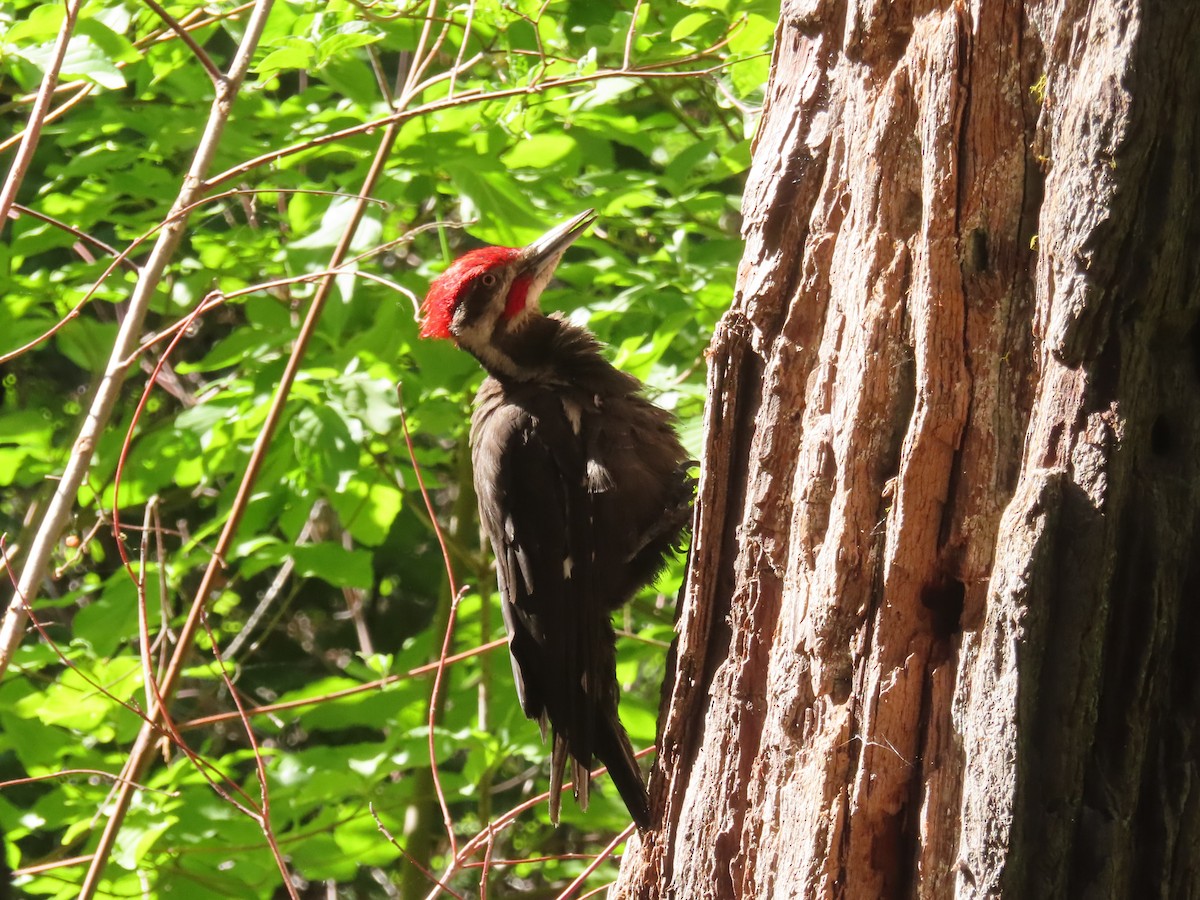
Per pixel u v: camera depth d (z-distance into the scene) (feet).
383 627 58.80
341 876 34.63
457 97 26.27
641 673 51.93
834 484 18.34
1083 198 15.56
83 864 33.09
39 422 37.52
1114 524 15.61
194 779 34.09
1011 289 16.80
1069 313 15.70
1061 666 15.57
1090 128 15.51
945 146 16.84
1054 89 16.38
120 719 34.17
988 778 15.70
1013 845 15.46
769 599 19.35
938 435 16.93
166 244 27.96
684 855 20.08
